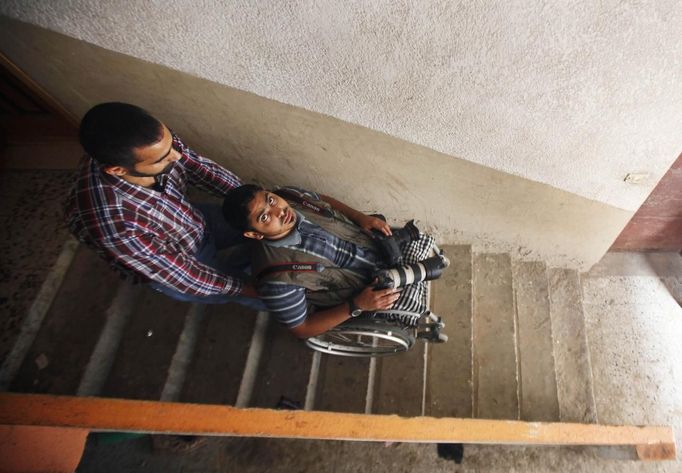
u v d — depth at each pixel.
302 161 2.23
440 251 2.01
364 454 2.53
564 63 1.56
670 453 2.39
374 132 1.96
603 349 3.18
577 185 2.19
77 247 2.45
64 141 2.79
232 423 1.57
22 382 2.09
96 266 2.39
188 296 1.87
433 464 2.53
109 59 1.80
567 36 1.46
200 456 2.45
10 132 2.76
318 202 1.82
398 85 1.70
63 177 2.70
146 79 1.87
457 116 1.82
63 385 2.08
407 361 2.43
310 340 2.06
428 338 2.11
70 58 1.82
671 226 3.23
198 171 1.73
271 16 1.50
